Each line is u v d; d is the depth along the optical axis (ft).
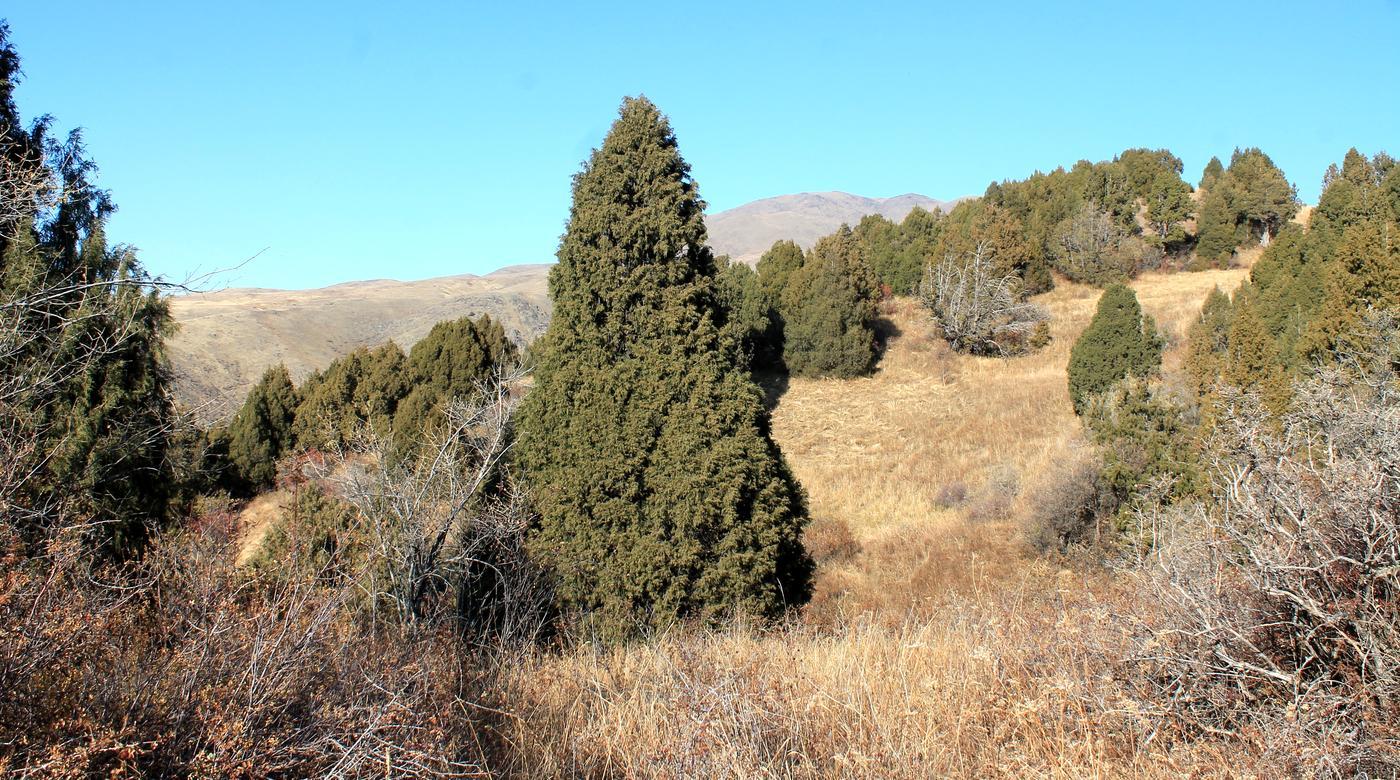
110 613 12.73
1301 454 17.16
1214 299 92.32
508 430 37.96
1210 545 14.12
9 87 25.52
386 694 12.03
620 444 34.65
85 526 14.47
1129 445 46.55
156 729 10.21
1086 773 11.48
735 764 11.94
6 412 16.83
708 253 38.81
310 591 12.66
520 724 14.37
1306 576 12.12
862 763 12.12
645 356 35.94
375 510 29.27
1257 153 187.93
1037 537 49.60
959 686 15.19
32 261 22.21
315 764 10.65
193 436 28.60
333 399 80.79
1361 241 47.16
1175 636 13.44
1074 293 139.54
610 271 36.17
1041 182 175.63
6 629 10.12
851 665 17.46
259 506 66.90
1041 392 93.86
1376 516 11.27
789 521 39.65
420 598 28.27
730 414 35.91
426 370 83.66
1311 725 10.74
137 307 23.91
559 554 33.99
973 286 119.55
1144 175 163.43
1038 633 16.83
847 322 113.09
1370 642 10.89
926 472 74.79
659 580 33.63
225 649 11.44
